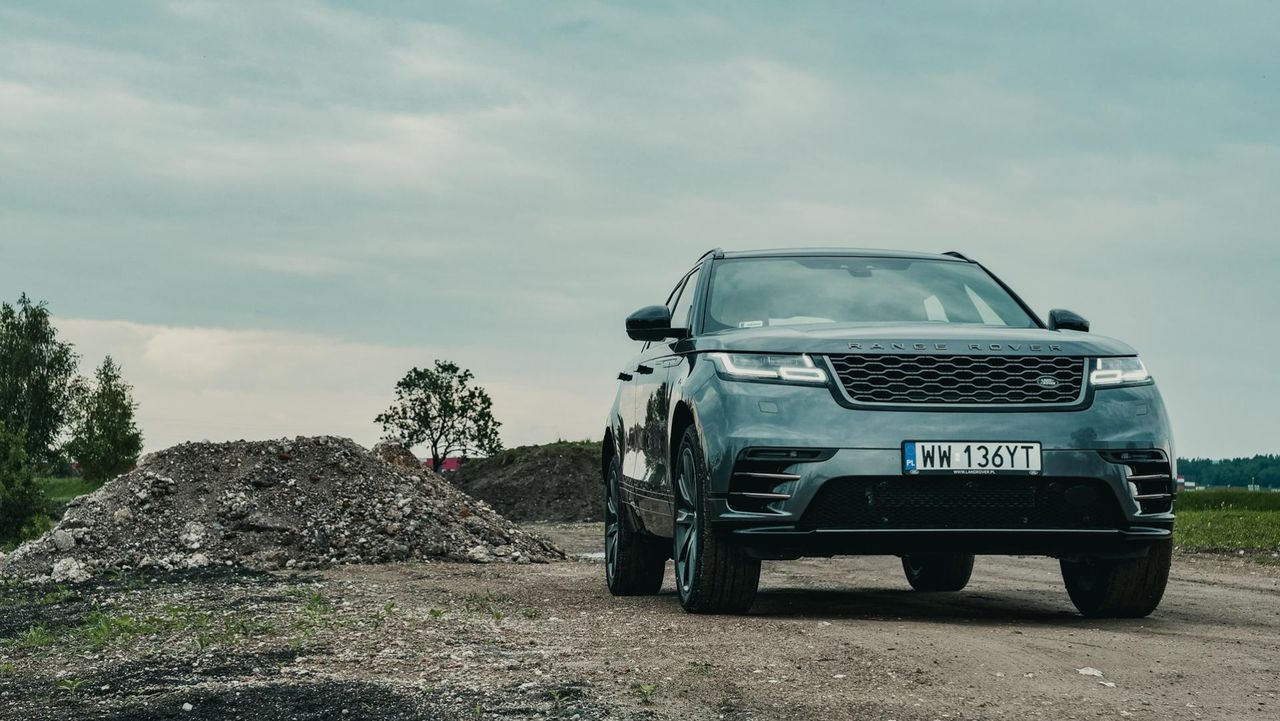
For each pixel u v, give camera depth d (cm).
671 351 660
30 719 377
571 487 3969
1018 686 385
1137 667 422
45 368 7994
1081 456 520
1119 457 527
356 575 953
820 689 377
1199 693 381
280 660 452
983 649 447
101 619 595
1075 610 652
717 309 643
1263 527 1562
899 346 537
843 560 1141
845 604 676
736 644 461
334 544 1198
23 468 2436
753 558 540
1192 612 632
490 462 4331
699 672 403
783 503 524
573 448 4231
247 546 1175
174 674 435
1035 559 1120
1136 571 570
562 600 707
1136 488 530
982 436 518
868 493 518
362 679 405
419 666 426
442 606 648
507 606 651
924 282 666
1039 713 348
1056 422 524
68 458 8081
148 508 1220
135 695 402
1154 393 546
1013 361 536
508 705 358
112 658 484
